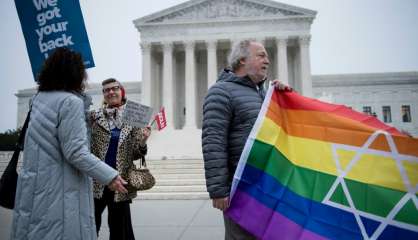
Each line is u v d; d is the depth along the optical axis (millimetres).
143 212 10742
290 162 4188
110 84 5672
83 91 3873
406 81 63250
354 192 4145
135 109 5426
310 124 4477
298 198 4012
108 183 3246
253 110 3959
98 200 5082
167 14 48094
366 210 4074
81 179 3369
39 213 3115
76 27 5672
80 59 3695
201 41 47250
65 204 3184
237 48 4180
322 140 4406
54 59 3541
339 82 63625
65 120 3248
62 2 5668
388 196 4102
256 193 3818
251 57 4043
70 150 3189
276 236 3754
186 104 45688
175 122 50062
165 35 47625
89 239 3291
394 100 63281
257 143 3883
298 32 46312
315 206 4039
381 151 4309
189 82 46312
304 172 4191
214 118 3785
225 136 3789
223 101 3844
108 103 5711
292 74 50875
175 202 13422
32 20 5660
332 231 3934
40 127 3291
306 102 4562
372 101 63500
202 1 47781
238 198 3754
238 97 3926
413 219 3998
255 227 3715
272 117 4180
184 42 47250
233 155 3928
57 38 5648
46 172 3195
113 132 5340
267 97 4191
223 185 3611
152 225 8516
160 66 52812
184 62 53500
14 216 3195
